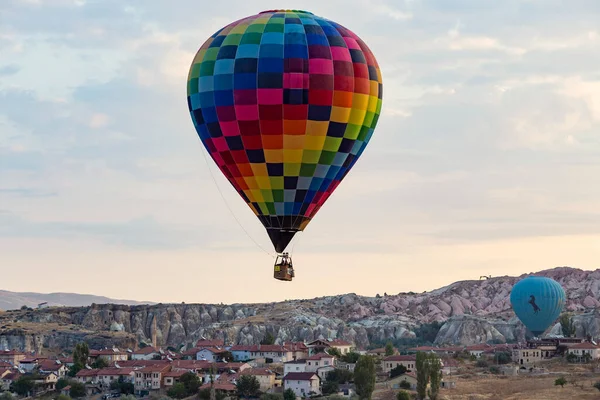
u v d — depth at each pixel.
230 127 119.50
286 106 117.00
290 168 120.06
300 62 117.19
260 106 117.25
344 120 119.62
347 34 122.25
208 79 120.50
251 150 119.50
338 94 118.31
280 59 117.19
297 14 122.12
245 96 117.56
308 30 119.38
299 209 122.69
